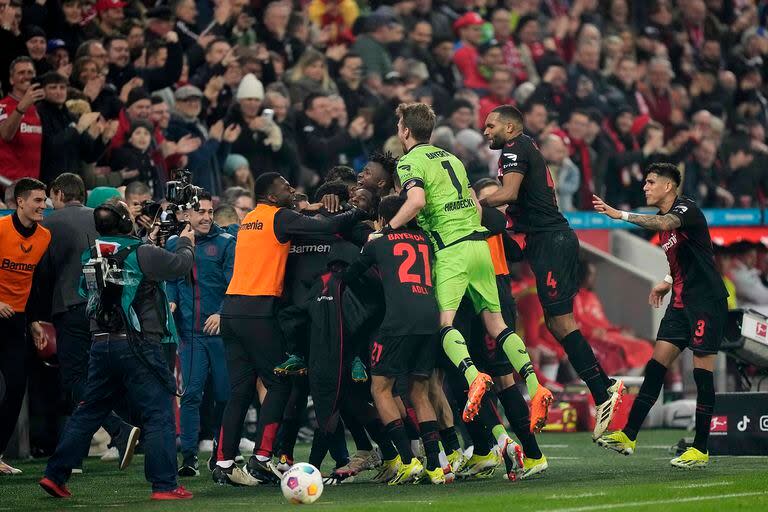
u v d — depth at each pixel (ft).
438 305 98.84
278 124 165.48
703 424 105.81
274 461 119.55
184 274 91.40
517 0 228.84
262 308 100.94
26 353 119.85
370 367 100.07
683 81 237.86
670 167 107.96
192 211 115.75
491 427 102.22
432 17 212.02
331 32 198.90
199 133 157.28
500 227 105.50
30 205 110.22
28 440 130.52
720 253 183.52
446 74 201.46
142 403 90.17
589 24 213.87
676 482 92.79
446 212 99.71
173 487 90.63
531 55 216.33
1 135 131.44
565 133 194.39
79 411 91.91
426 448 98.58
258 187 103.14
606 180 192.85
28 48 143.54
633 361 173.68
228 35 177.47
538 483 96.27
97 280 89.15
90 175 138.92
